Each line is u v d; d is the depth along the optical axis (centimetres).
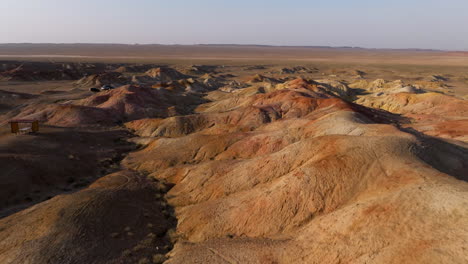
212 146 4388
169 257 2039
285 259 1780
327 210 2158
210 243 2091
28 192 3112
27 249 1975
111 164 4347
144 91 9550
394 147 2531
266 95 8288
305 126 4409
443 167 2580
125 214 2522
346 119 4325
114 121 7319
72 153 4309
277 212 2261
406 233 1565
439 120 6675
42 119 6894
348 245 1667
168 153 4466
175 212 2762
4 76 15462
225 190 2878
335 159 2461
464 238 1385
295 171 2514
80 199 2605
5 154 3662
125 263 1966
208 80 15488
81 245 2050
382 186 2109
